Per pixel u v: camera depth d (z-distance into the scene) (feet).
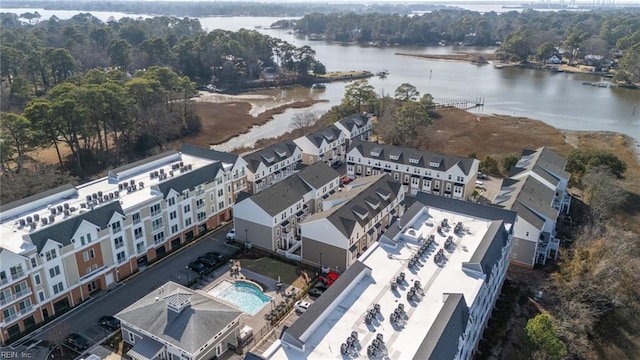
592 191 321.11
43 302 207.41
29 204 233.96
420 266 201.98
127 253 242.78
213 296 226.17
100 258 229.25
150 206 250.98
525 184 287.07
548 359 181.78
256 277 245.04
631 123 542.98
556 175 314.35
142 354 179.73
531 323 187.01
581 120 555.28
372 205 269.44
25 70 580.71
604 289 219.82
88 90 376.89
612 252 247.91
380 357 152.76
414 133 438.81
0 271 189.06
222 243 278.67
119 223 235.20
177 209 268.62
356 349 156.04
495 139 476.13
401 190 299.58
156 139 446.19
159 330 184.65
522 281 242.78
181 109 497.05
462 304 167.02
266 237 267.80
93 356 183.83
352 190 287.48
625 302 225.15
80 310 218.18
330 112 511.40
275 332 206.18
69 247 213.87
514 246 254.47
